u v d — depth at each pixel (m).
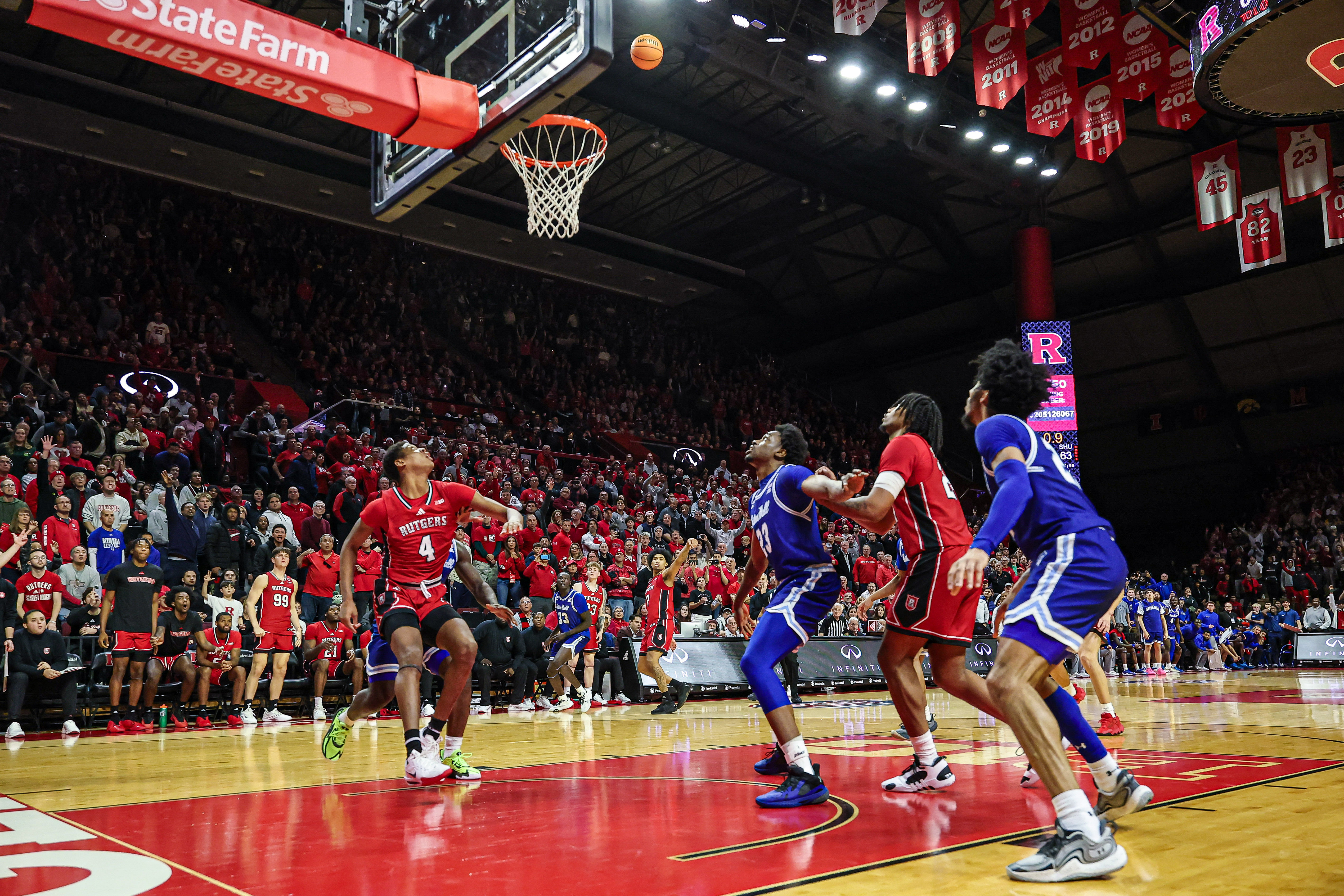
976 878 2.59
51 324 17.39
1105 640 16.52
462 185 24.69
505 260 27.34
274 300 22.52
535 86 6.28
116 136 20.41
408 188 7.30
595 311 29.11
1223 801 3.71
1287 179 14.73
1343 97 10.51
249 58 5.88
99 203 20.77
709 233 28.42
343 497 12.78
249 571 11.33
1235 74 10.09
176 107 20.25
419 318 25.03
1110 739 6.23
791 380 32.91
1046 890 2.46
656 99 19.14
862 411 33.56
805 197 23.61
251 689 9.66
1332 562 22.45
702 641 12.80
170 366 17.88
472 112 6.65
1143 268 25.48
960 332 29.55
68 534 10.34
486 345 26.08
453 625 4.63
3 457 10.54
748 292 30.38
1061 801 2.64
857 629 14.84
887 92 18.14
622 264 28.16
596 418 25.31
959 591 2.78
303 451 13.95
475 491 4.73
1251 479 28.03
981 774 4.72
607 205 26.70
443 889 2.56
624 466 20.42
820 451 29.69
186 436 13.78
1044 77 14.55
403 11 7.54
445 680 4.63
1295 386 26.28
